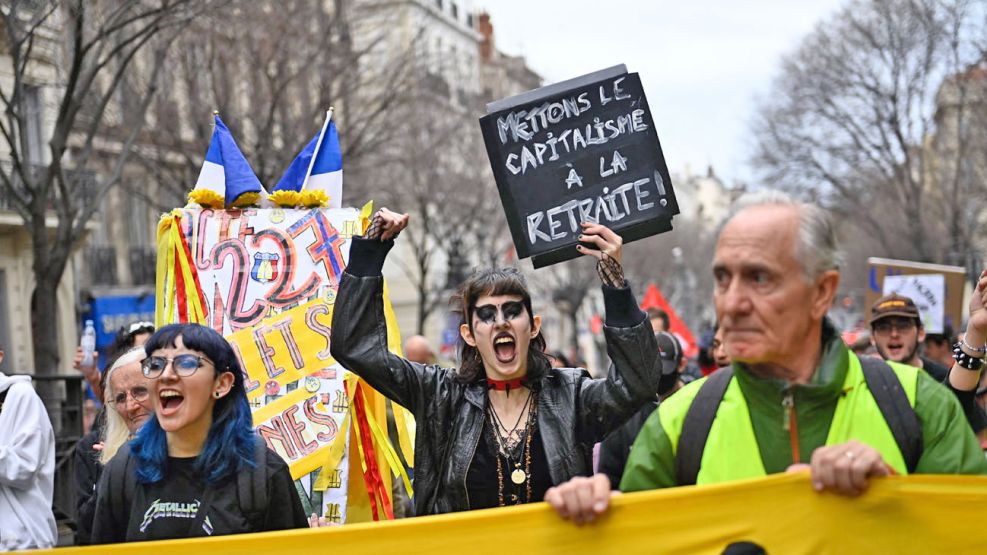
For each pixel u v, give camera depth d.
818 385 2.77
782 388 2.80
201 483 3.75
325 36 18.64
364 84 20.27
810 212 2.74
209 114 18.11
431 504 4.28
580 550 2.96
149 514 3.73
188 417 3.73
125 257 27.73
